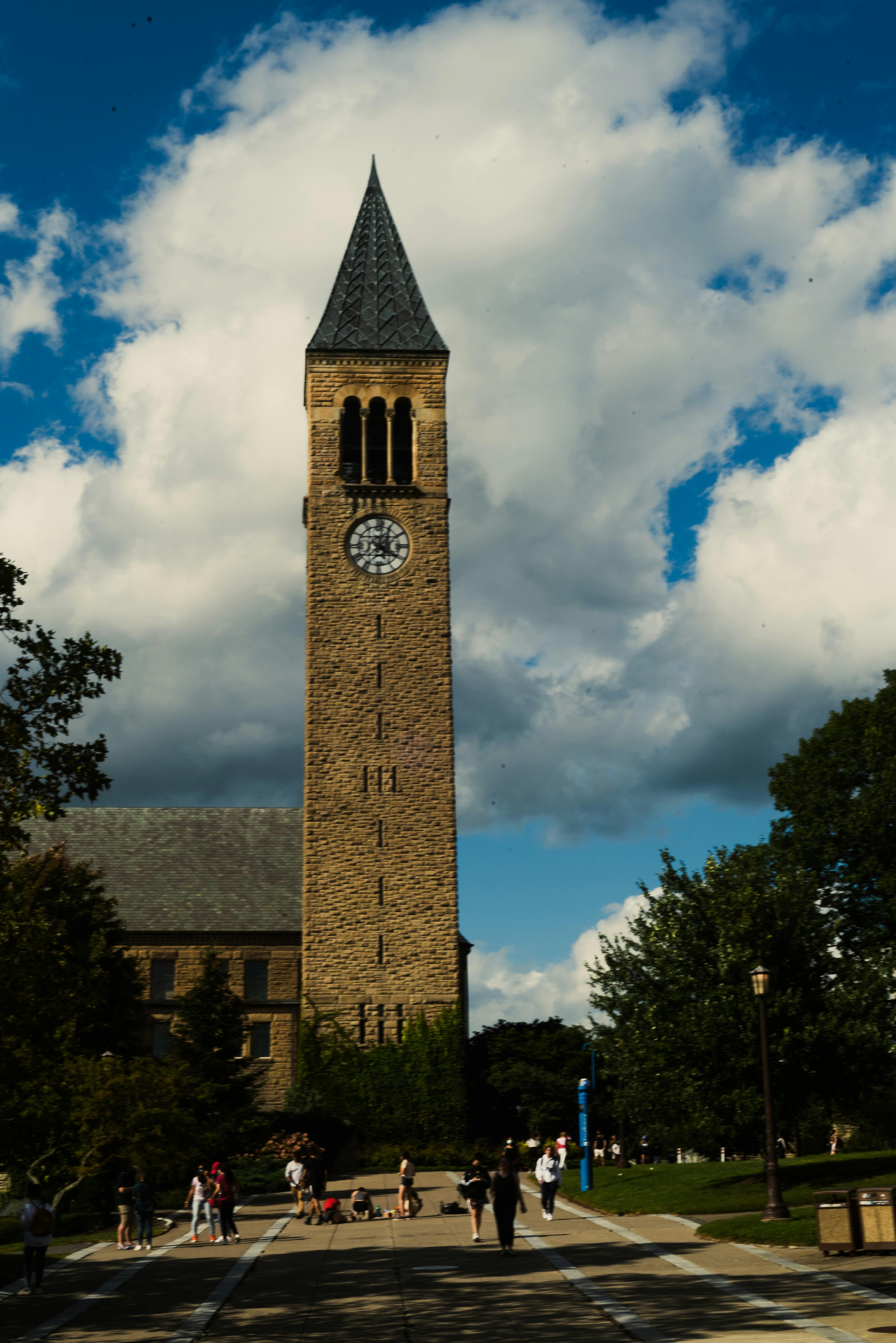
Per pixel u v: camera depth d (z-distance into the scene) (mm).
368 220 80438
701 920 41781
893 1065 39938
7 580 26219
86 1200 49938
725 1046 38844
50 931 28172
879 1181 37312
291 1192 53812
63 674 26438
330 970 67500
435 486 73500
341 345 75062
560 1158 53969
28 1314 25328
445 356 75438
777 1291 24094
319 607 71625
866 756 56312
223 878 78625
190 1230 40906
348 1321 23438
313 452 73500
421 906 68375
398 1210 42875
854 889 55969
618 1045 43438
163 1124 44438
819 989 40125
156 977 74562
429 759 70062
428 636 71562
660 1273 27438
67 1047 45438
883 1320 20391
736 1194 39438
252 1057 67062
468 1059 76938
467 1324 22656
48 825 81625
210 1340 21969
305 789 69438
